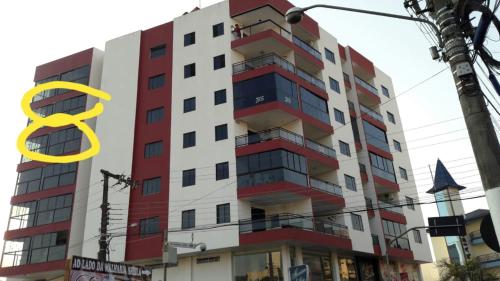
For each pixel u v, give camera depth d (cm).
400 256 3569
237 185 2844
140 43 3709
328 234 2883
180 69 3428
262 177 2783
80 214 3491
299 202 2934
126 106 3519
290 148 2880
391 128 4381
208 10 3522
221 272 2792
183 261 2930
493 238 569
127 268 1830
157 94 3444
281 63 3184
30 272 3391
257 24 3334
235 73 3209
